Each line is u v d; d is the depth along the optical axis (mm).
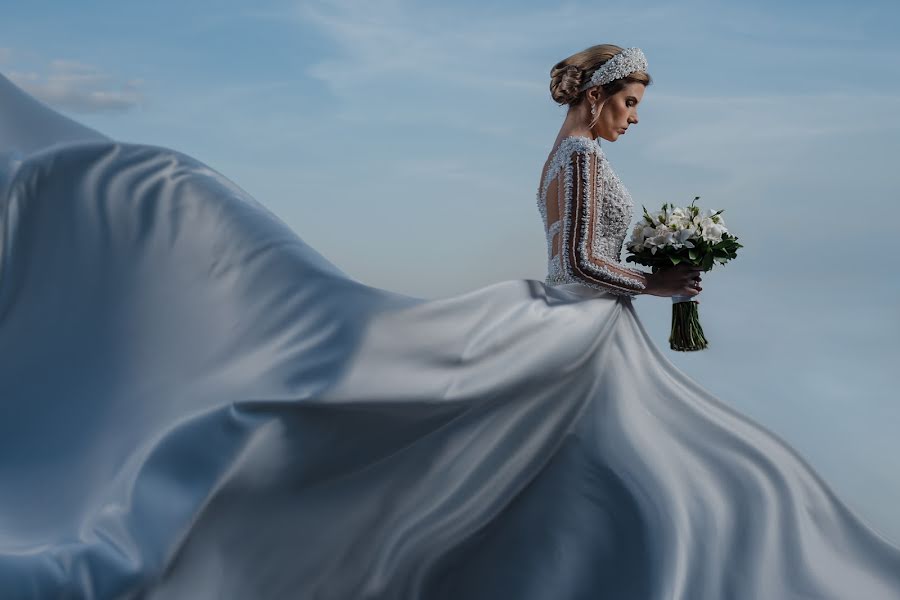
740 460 2848
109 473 2117
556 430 2770
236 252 2490
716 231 3027
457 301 2543
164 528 2012
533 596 2574
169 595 1992
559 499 2711
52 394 2309
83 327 2396
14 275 2471
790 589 2615
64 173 2551
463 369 2490
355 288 2461
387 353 2375
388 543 2434
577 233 2889
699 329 3188
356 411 2293
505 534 2664
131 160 2590
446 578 2561
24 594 1884
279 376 2285
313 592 2295
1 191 2512
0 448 2232
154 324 2377
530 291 2738
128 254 2479
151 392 2262
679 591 2510
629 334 2975
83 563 1935
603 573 2592
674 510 2656
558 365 2689
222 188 2617
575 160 2938
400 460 2436
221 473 2100
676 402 2947
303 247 2568
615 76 3041
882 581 2699
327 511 2301
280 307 2410
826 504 2836
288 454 2205
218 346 2340
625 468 2740
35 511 2070
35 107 2861
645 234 3061
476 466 2588
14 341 2402
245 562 2152
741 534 2686
